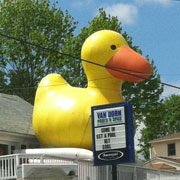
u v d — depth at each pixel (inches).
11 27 1855.3
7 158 875.4
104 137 869.8
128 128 855.7
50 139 976.3
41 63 1840.6
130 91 1572.3
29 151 962.7
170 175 1139.3
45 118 976.3
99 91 984.9
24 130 1042.1
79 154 926.4
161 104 1626.5
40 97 1004.6
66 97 980.6
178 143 2011.6
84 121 952.9
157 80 1588.3
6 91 1866.4
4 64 1854.1
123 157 852.6
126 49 988.6
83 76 1611.7
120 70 970.7
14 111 1125.7
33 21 1860.2
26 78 1856.5
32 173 861.8
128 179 1015.6
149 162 1903.3
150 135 2365.9
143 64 962.1
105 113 872.9
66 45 1644.9
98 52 983.0
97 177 948.6
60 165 873.5
